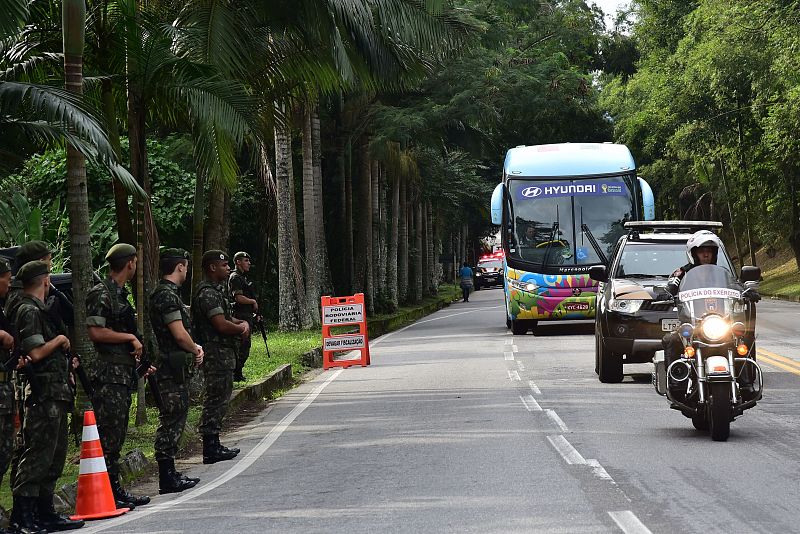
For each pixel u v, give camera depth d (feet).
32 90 45.01
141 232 59.72
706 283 43.73
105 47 59.88
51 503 33.60
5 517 33.24
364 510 32.53
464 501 33.12
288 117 94.84
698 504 31.45
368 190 163.73
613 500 32.37
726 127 191.31
